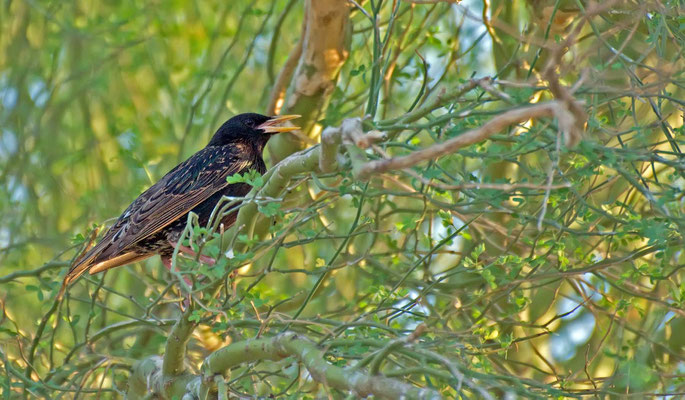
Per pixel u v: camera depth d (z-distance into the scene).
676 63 9.15
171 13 16.88
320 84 12.49
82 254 10.81
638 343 11.53
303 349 7.91
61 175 15.96
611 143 12.08
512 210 9.82
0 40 16.94
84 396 12.33
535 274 10.81
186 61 16.83
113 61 16.45
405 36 13.53
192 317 8.98
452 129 8.25
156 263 16.28
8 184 15.16
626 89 8.55
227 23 16.89
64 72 16.81
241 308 9.38
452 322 11.77
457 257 14.19
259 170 13.14
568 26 11.85
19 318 14.59
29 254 15.25
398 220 15.09
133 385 11.13
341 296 14.73
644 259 12.27
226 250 8.93
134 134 13.93
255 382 10.20
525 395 7.82
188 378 10.22
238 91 16.50
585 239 11.73
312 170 9.03
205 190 12.42
